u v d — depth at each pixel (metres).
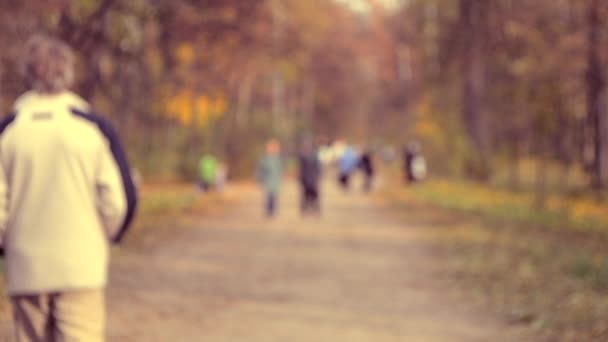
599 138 61.97
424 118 91.50
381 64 182.12
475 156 87.62
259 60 76.62
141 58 53.94
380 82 196.88
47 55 9.18
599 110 61.66
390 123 162.50
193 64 68.62
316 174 58.91
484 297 23.80
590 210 48.78
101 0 45.72
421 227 47.94
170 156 104.50
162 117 94.62
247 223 51.78
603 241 37.47
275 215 58.28
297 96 199.12
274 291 25.20
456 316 21.14
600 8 51.25
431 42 104.88
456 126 90.06
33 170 9.05
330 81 198.62
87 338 9.12
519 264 30.09
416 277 28.34
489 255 33.38
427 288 25.91
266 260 33.28
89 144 9.10
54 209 9.02
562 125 68.94
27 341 9.24
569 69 59.94
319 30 134.50
